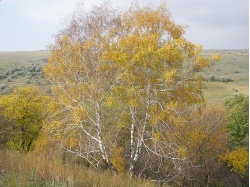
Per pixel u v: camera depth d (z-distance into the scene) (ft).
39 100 108.27
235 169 91.76
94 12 61.46
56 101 63.57
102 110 64.44
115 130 67.62
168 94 56.70
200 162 86.79
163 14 58.70
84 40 60.85
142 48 53.36
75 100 60.85
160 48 53.93
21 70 264.11
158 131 56.70
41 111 101.65
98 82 59.67
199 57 55.06
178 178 73.31
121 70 56.65
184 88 55.88
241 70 288.51
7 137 103.04
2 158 39.65
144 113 61.00
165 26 58.13
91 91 59.98
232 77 252.21
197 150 78.89
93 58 59.47
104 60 57.31
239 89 202.08
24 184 31.14
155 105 57.06
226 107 126.62
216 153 92.58
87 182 36.40
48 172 36.70
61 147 62.08
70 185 33.14
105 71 59.41
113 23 60.70
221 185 92.07
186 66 55.83
